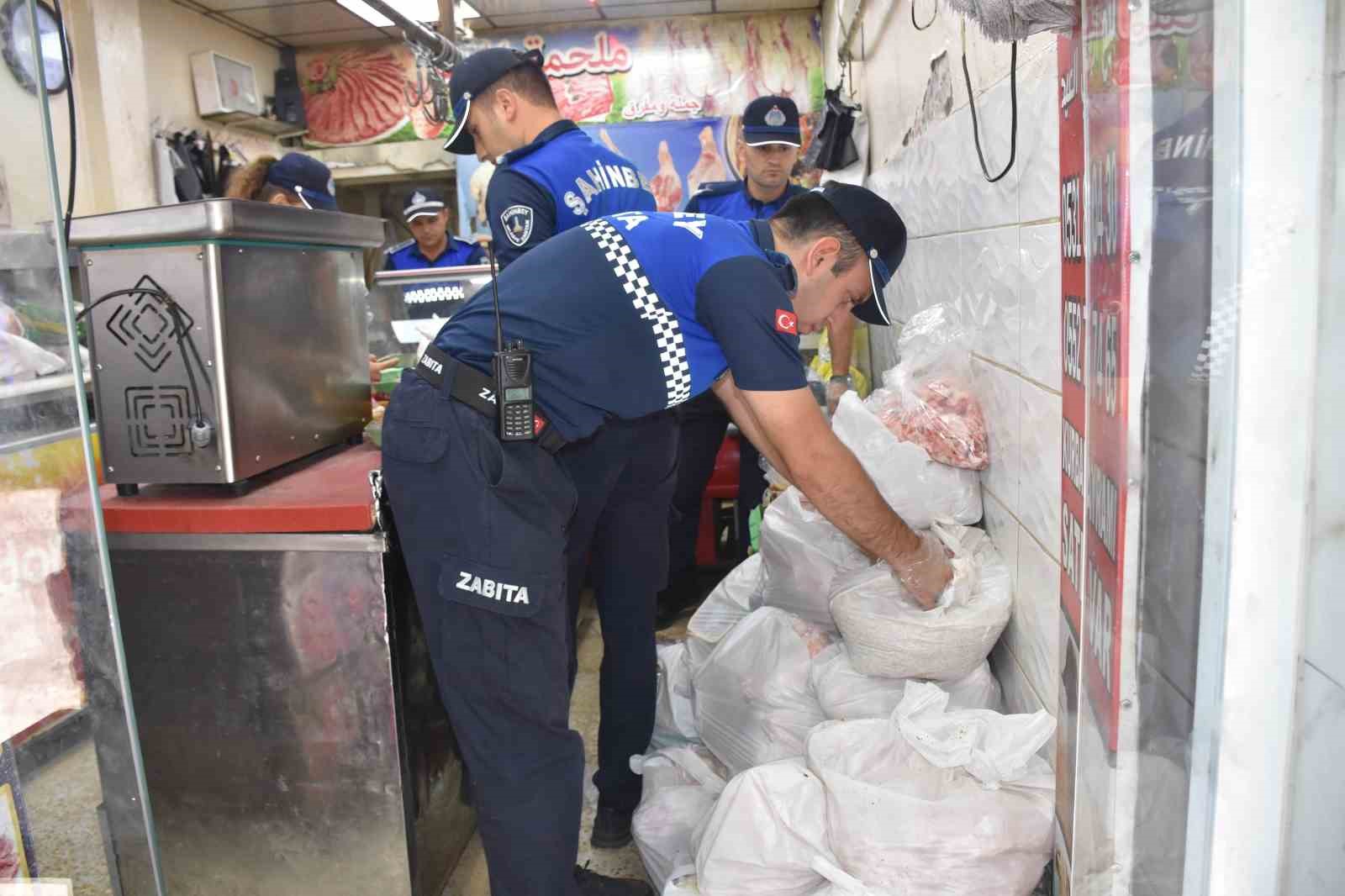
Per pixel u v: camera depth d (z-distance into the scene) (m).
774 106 3.18
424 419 1.37
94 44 4.19
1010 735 1.36
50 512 1.14
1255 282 0.78
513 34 5.79
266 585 1.52
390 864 1.62
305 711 1.57
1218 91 0.78
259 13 5.05
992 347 1.77
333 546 1.49
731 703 1.83
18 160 1.06
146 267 1.48
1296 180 0.77
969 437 1.82
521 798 1.44
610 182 2.13
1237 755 0.85
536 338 1.35
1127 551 0.88
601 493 1.64
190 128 4.95
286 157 3.04
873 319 1.54
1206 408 0.82
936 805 1.29
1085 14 0.99
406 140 5.86
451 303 2.75
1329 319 0.78
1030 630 1.58
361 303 2.00
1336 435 0.78
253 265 1.57
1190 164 0.81
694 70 5.71
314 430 1.79
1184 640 0.88
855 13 3.60
